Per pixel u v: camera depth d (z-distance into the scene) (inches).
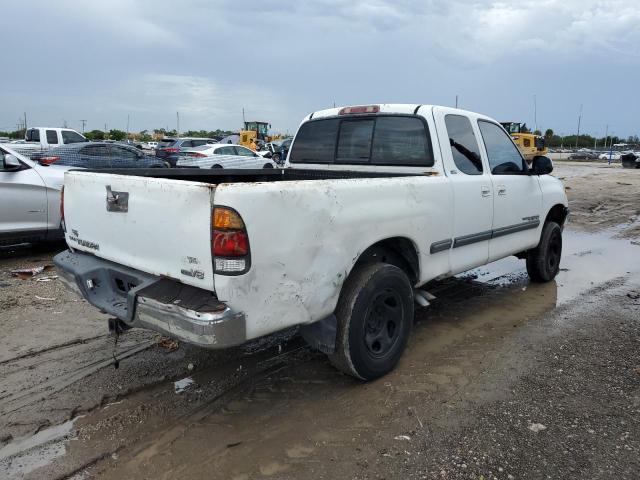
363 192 136.2
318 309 127.3
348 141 194.7
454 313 208.8
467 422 128.3
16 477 109.1
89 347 171.8
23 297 219.5
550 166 216.7
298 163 211.5
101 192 136.4
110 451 118.0
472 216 180.2
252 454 116.7
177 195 114.0
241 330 111.8
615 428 125.6
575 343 177.3
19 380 148.9
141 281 126.0
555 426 126.5
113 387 145.7
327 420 130.1
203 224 109.3
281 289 117.6
